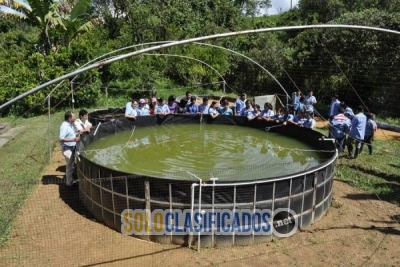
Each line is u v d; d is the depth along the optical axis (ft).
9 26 112.16
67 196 24.77
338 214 22.86
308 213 21.03
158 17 87.97
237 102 43.21
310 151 29.99
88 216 22.07
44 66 55.98
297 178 19.80
